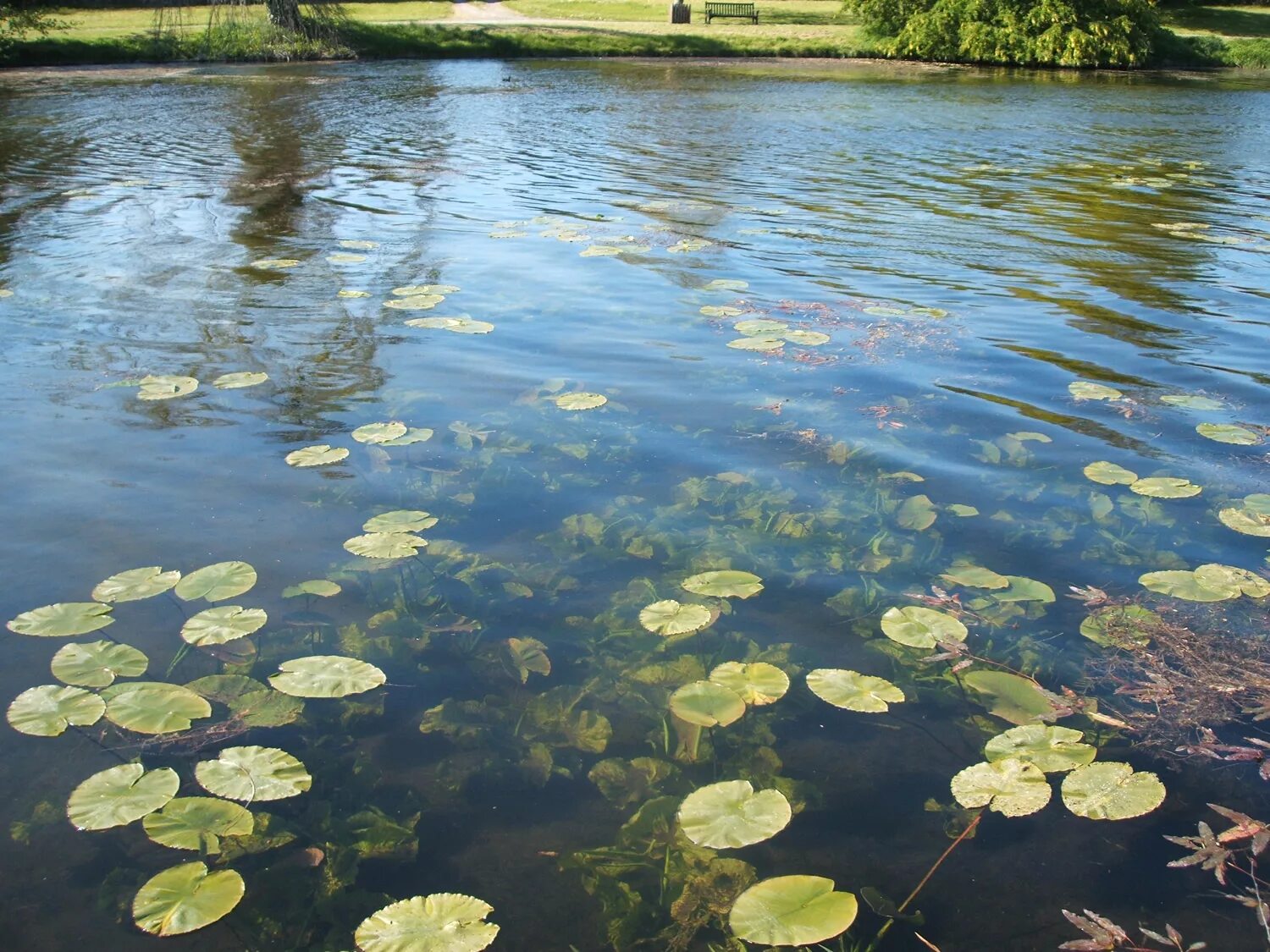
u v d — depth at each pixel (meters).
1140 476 4.57
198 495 4.31
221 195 11.05
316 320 6.71
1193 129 18.00
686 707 3.02
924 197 11.46
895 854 2.63
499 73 26.67
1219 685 3.21
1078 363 6.09
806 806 2.79
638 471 4.61
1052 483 4.51
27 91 20.86
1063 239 9.48
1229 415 5.28
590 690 3.23
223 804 2.70
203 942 2.37
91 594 3.57
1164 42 32.72
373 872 2.57
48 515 4.12
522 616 3.58
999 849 2.65
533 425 5.07
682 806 2.69
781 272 8.12
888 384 5.70
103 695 3.05
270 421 5.09
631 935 2.40
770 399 5.45
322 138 15.38
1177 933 2.39
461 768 2.91
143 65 26.92
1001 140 16.39
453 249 8.70
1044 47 30.89
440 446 4.82
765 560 3.90
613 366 5.93
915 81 26.45
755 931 2.31
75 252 8.50
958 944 2.38
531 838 2.68
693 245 8.94
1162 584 3.65
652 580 3.79
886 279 7.98
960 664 3.30
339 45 29.81
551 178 12.37
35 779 2.83
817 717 3.14
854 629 3.51
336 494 4.35
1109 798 2.72
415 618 3.54
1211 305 7.37
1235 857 2.61
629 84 24.45
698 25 37.06
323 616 3.54
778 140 15.98
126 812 2.64
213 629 3.30
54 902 2.46
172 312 6.86
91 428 4.98
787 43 33.22
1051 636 3.47
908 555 3.94
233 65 27.58
